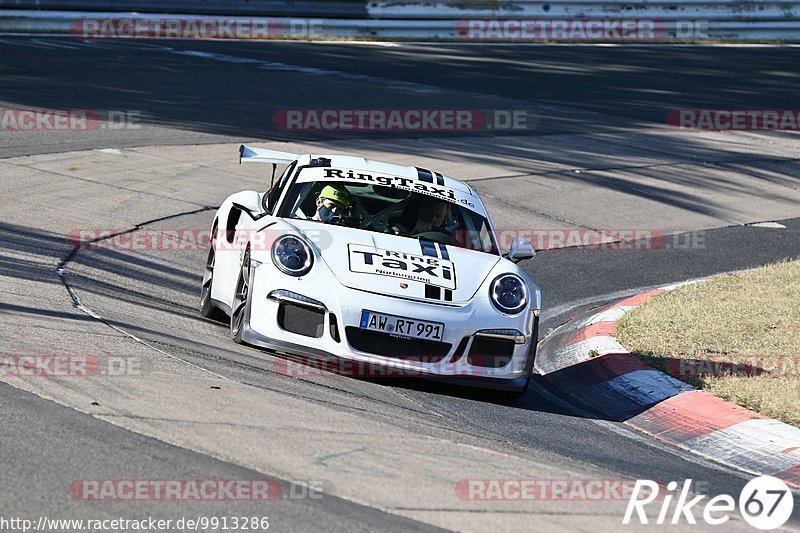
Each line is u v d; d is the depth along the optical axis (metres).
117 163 48.69
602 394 26.53
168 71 77.75
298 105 68.94
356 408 20.86
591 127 71.56
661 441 23.23
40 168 45.75
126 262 33.62
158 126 58.12
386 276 23.94
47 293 26.81
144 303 28.59
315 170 28.62
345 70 85.81
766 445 22.28
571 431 22.67
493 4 115.88
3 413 17.25
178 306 29.41
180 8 102.25
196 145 54.50
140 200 42.84
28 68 72.88
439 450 18.55
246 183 48.41
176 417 18.08
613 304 36.78
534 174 56.75
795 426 23.11
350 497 15.48
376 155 56.66
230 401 19.45
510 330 24.02
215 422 18.09
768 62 112.88
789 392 25.14
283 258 23.98
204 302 28.83
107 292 28.89
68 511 14.03
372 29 110.25
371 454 17.62
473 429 21.23
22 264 30.22
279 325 23.61
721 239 49.25
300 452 17.20
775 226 53.03
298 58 90.62
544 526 15.28
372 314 23.16
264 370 22.70
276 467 16.38
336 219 26.78
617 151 65.19
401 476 16.69
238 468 16.16
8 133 52.12
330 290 23.39
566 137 67.44
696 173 62.06
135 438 16.88
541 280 39.44
